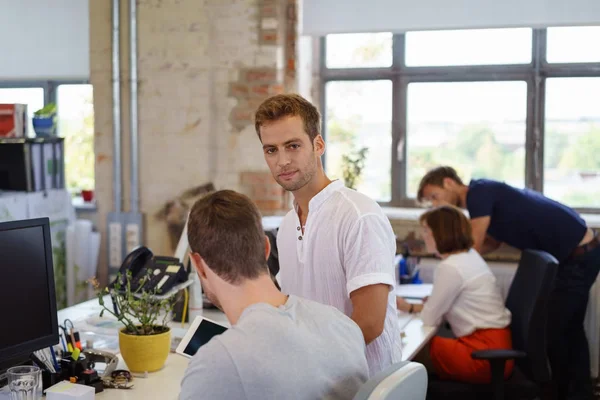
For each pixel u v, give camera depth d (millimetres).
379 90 4664
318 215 1847
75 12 5000
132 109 4492
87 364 1974
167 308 2295
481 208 3561
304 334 1379
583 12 4090
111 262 4602
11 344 1829
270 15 4246
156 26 4418
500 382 2873
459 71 4516
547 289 2998
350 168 4660
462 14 4234
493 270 4105
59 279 4461
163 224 4516
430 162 4629
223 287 1438
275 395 1301
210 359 1310
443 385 2986
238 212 1438
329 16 4395
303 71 4523
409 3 4293
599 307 3885
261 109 1829
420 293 3549
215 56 4344
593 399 3828
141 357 2059
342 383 1403
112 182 4582
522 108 4457
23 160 4203
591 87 4359
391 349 1819
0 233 1812
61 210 4465
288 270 1945
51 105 4445
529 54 4422
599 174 4395
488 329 3049
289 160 1802
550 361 3686
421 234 4309
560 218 3576
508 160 4508
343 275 1819
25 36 5121
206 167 4414
